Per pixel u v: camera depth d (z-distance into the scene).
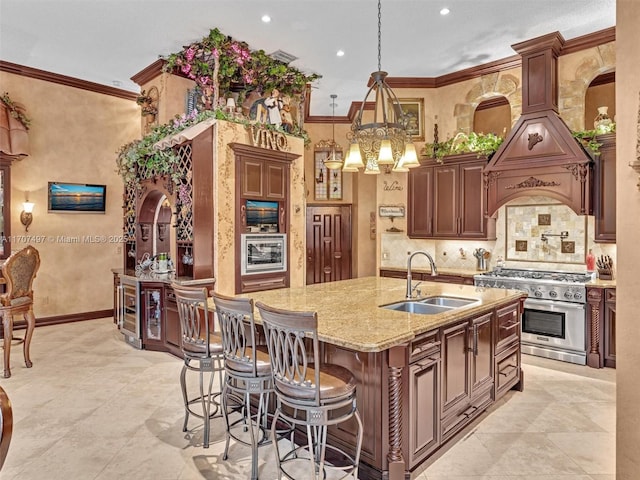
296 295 3.47
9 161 5.80
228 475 2.46
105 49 5.38
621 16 2.01
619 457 2.02
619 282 2.02
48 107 6.23
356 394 2.35
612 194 4.47
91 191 6.67
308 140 5.85
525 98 4.95
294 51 5.33
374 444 2.35
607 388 3.79
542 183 4.80
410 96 6.18
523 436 2.91
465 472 2.48
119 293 5.45
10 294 4.15
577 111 4.96
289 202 5.49
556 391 3.72
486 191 5.30
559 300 4.57
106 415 3.26
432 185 5.96
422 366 2.45
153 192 5.55
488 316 3.19
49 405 3.44
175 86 5.90
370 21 4.58
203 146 4.71
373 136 3.10
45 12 4.45
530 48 4.88
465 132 5.92
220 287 4.79
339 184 7.75
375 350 2.05
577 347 4.46
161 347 4.99
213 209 4.78
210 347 2.77
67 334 5.79
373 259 7.56
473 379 3.01
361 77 6.11
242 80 5.69
